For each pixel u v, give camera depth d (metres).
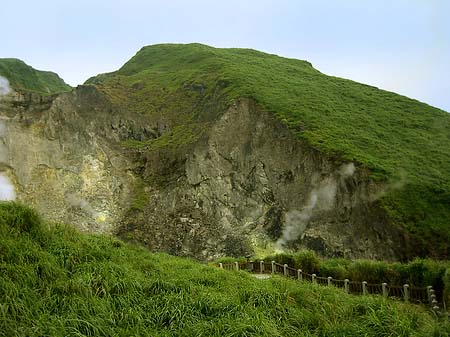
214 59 69.19
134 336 7.28
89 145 51.69
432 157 39.75
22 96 51.94
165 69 75.81
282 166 43.94
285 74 60.81
